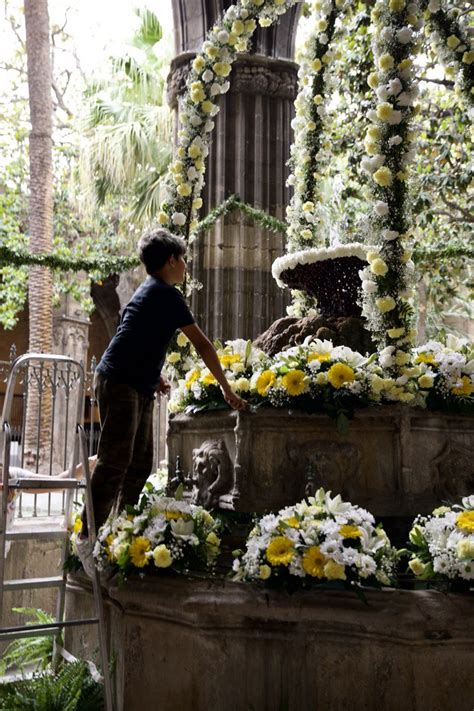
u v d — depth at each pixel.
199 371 3.77
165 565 3.01
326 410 3.26
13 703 3.16
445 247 6.52
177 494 3.36
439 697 2.66
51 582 3.63
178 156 4.36
